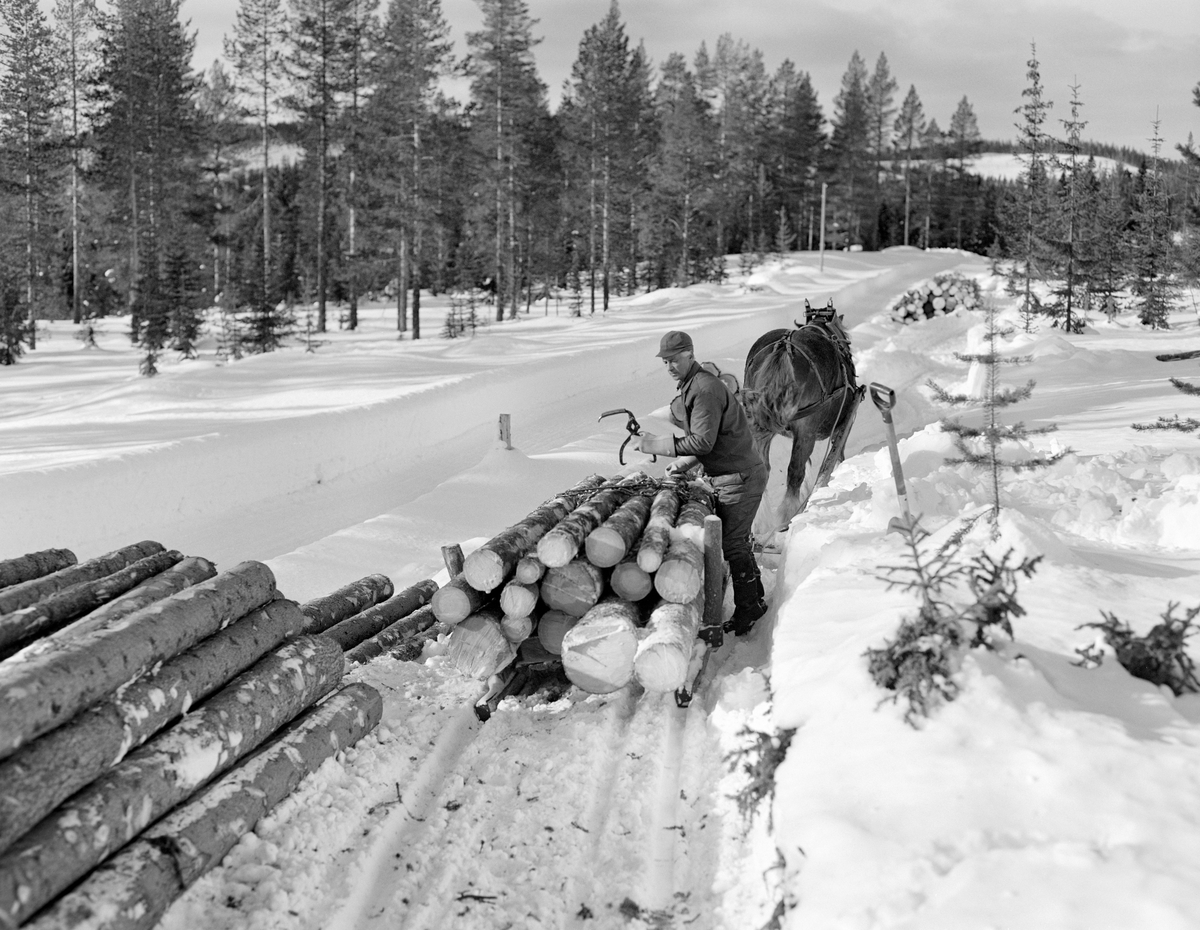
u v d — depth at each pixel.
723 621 6.39
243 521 11.38
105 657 3.16
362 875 3.53
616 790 4.17
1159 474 8.25
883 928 2.51
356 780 4.04
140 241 43.28
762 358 8.97
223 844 3.31
